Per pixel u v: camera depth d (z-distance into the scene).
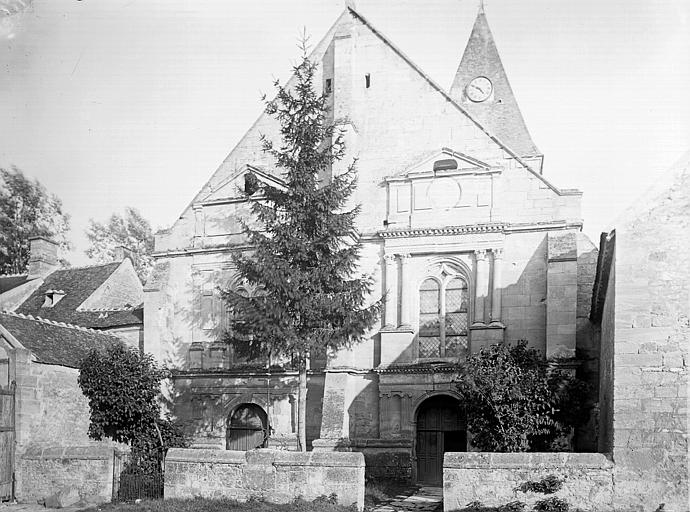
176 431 23.91
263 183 22.20
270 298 20.81
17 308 34.06
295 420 24.81
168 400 26.11
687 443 14.50
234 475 17.95
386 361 23.61
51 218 39.47
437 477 23.02
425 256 24.20
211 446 25.42
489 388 18.66
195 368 26.25
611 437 15.34
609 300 16.95
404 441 22.88
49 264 37.03
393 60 25.72
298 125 21.80
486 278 23.31
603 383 18.41
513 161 23.70
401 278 24.16
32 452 20.78
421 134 24.94
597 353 22.94
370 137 25.42
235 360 26.00
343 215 21.56
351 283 21.41
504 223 23.14
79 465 20.06
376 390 23.89
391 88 25.55
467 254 23.77
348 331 20.84
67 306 32.84
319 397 24.70
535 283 22.88
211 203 27.28
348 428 23.70
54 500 19.48
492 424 18.75
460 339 23.66
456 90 31.00
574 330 21.77
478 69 31.00
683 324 14.91
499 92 30.45
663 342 14.95
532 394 18.59
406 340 23.58
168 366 26.56
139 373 22.94
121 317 29.70
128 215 39.62
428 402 23.59
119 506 18.09
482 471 15.62
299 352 20.70
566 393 18.72
